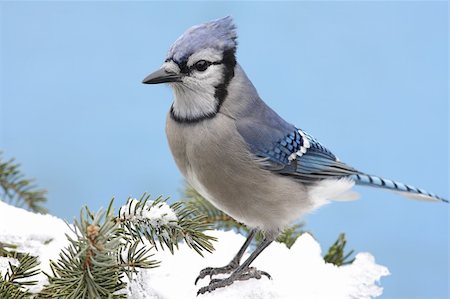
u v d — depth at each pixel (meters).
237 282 2.48
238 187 2.53
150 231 2.42
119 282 2.39
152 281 2.45
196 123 2.52
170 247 2.43
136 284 2.41
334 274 2.50
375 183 2.61
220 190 2.53
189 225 2.43
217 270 2.49
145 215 2.42
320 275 2.49
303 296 2.47
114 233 2.40
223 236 2.55
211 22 2.53
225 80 2.52
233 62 2.53
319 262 2.51
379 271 2.50
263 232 2.54
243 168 2.52
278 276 2.49
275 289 2.47
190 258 2.50
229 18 2.53
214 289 2.47
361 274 2.50
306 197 2.56
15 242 2.43
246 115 2.53
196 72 2.51
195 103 2.52
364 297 2.49
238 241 2.55
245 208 2.53
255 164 2.53
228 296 2.46
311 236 2.54
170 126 2.53
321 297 2.47
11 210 2.47
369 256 2.51
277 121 2.56
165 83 2.52
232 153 2.52
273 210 2.54
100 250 2.36
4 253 2.43
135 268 2.40
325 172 2.58
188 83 2.51
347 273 2.50
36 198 2.57
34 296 2.40
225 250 2.53
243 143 2.52
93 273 2.38
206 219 2.58
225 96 2.53
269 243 2.54
